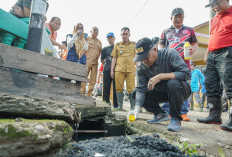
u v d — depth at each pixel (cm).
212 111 241
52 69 186
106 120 279
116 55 429
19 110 109
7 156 72
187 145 133
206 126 221
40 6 177
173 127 187
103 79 476
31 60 170
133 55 408
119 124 268
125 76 411
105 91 475
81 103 212
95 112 274
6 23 171
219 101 239
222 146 143
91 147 129
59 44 344
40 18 178
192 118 322
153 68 209
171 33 296
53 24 345
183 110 283
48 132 94
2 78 148
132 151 114
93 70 458
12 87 153
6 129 75
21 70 173
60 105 134
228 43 206
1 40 178
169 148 122
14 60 158
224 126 196
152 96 228
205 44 750
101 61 507
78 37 348
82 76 214
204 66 848
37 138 83
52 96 182
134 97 254
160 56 208
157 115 235
